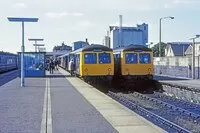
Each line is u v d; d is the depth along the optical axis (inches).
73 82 1291.8
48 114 548.7
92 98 771.4
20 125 457.7
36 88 1044.5
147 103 966.4
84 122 475.5
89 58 1259.8
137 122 471.5
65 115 538.0
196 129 612.1
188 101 1012.5
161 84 1237.1
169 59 1878.7
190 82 1290.6
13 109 605.9
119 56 1318.9
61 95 837.8
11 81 1396.4
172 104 959.0
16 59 3329.2
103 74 1264.8
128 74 1273.4
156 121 666.8
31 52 1633.9
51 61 1963.6
